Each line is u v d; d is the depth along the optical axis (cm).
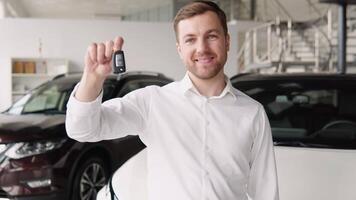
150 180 141
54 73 1155
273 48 1354
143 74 537
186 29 133
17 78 1152
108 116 134
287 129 319
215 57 133
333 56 1234
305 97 344
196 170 135
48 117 409
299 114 335
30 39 1171
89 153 390
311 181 202
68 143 368
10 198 352
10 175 350
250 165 148
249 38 1411
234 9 1738
